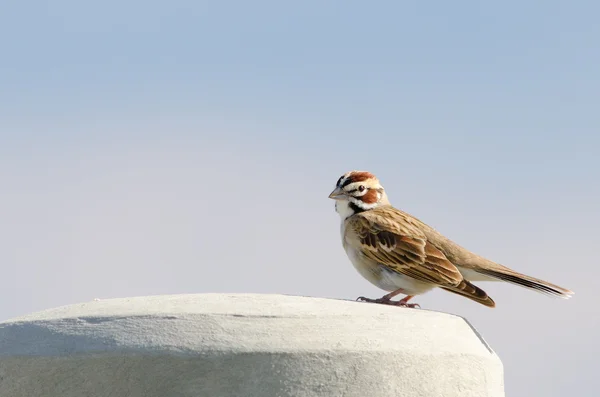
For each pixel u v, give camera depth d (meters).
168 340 7.27
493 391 8.14
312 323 7.57
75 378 7.32
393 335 7.67
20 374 7.48
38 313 8.39
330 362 7.24
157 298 8.53
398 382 7.39
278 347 7.21
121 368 7.21
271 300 8.26
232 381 7.11
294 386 7.14
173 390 7.13
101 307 8.14
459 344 7.96
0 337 7.84
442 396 7.59
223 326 7.41
